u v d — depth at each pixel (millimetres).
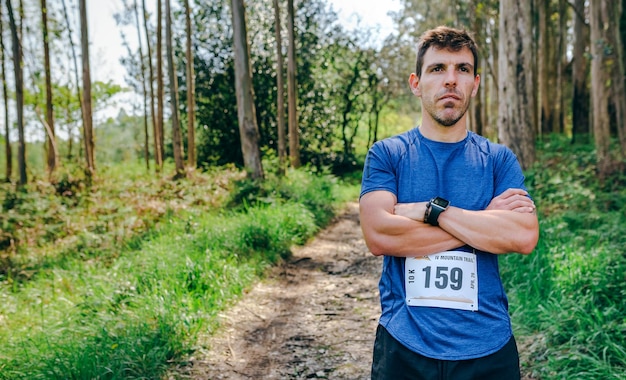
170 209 9805
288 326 5102
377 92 29609
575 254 5309
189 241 7109
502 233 1786
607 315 4078
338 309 5621
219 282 5742
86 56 16125
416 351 1752
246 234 7652
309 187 13305
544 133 21500
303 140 24562
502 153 1953
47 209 9586
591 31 13883
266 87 23641
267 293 6188
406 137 1983
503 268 5707
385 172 1939
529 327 4461
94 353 3840
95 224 8836
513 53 10281
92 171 14711
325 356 4410
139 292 5359
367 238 1900
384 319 1874
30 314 5164
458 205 1874
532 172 9094
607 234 6141
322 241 9336
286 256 7902
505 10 10328
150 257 6332
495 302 1814
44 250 8016
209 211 10219
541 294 4883
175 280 5469
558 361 3693
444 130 1918
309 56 24250
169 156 27359
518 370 1810
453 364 1723
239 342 4691
